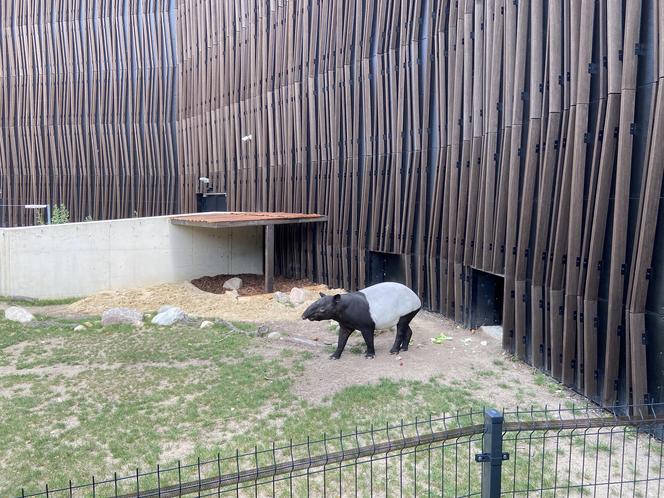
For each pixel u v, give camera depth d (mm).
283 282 15914
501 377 7652
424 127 11328
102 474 5184
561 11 7266
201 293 14312
